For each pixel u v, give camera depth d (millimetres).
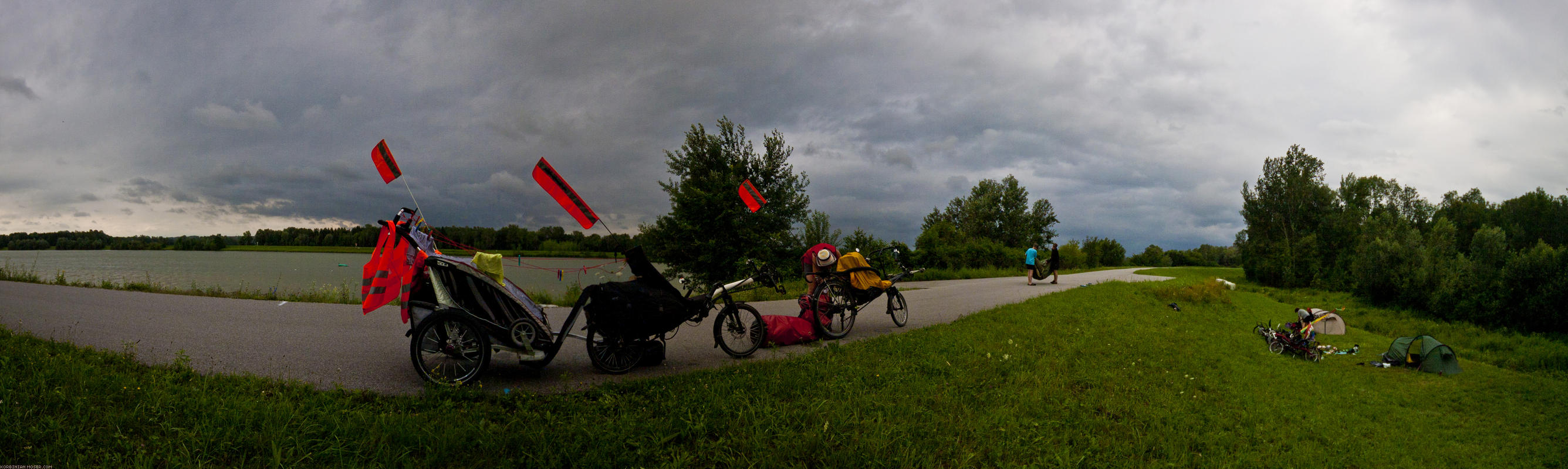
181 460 3203
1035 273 23969
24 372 4473
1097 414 5289
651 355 6156
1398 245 29047
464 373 5203
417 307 5266
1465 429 6801
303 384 4863
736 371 5844
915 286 22500
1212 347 10172
